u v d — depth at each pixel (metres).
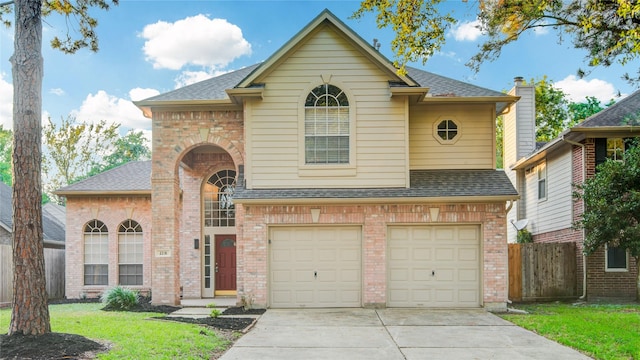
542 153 19.70
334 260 14.73
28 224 8.77
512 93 23.62
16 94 8.99
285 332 10.98
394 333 10.91
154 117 15.73
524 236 21.64
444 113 15.99
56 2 11.71
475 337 10.47
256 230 14.62
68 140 38.31
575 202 17.23
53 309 14.62
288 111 14.88
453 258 14.70
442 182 15.09
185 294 18.02
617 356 8.59
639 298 15.53
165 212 15.55
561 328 11.12
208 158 18.52
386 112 14.87
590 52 12.98
